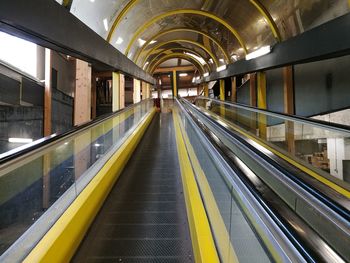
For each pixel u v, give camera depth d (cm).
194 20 1034
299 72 643
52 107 657
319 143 602
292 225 110
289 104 670
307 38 462
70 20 380
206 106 1179
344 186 308
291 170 248
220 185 202
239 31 901
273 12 666
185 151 447
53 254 181
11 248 178
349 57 479
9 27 277
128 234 240
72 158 327
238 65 858
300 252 92
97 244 226
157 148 585
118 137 538
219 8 852
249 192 135
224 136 394
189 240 231
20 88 536
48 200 300
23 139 570
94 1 579
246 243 137
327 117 743
